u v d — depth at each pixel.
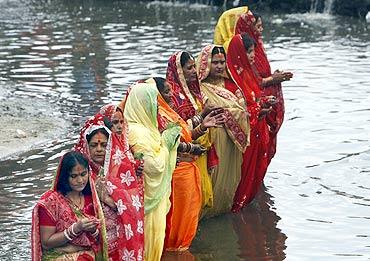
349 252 15.33
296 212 17.52
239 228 16.70
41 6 52.88
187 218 15.31
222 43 18.83
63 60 34.44
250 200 17.95
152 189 13.70
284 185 19.17
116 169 12.41
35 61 34.38
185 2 53.25
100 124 12.39
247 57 17.25
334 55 34.59
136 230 12.45
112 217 12.30
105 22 45.16
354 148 21.78
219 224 16.94
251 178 17.47
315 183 19.25
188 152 15.17
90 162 12.29
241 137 16.64
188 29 42.09
